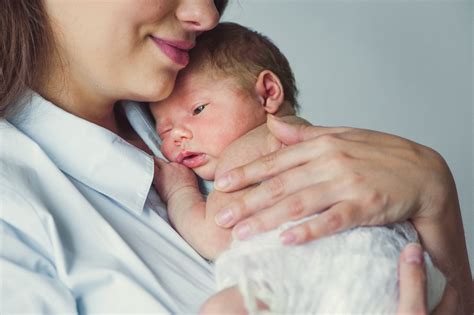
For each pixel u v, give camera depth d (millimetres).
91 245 1060
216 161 1301
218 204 1150
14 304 967
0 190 1041
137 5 1127
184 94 1329
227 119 1308
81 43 1166
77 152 1187
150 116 1406
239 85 1334
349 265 966
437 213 1146
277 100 1362
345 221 1013
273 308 906
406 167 1104
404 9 2865
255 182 1119
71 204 1086
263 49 1431
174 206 1231
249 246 1007
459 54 2885
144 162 1216
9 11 1155
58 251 1019
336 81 2830
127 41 1154
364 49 2828
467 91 2895
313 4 2777
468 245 2797
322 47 2807
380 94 2854
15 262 998
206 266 1142
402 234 1095
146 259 1084
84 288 1024
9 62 1164
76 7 1146
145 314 1009
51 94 1225
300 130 1176
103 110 1283
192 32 1221
